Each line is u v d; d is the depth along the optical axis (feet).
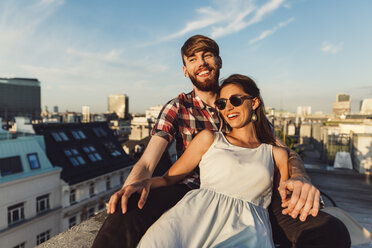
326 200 20.21
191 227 3.93
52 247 6.20
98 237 3.77
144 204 4.22
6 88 529.04
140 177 4.58
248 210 4.37
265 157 4.86
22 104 540.93
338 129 91.56
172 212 4.09
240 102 5.13
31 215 52.60
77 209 62.44
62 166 63.82
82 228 7.37
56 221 57.82
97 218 8.20
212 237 4.06
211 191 4.64
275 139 5.96
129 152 97.76
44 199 55.93
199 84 6.43
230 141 5.21
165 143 5.58
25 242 50.90
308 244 3.98
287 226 4.42
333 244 3.77
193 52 6.24
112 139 89.92
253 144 5.36
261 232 4.05
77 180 61.98
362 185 30.89
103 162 75.82
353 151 64.95
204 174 4.87
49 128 72.79
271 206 4.97
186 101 6.56
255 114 5.63
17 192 50.06
